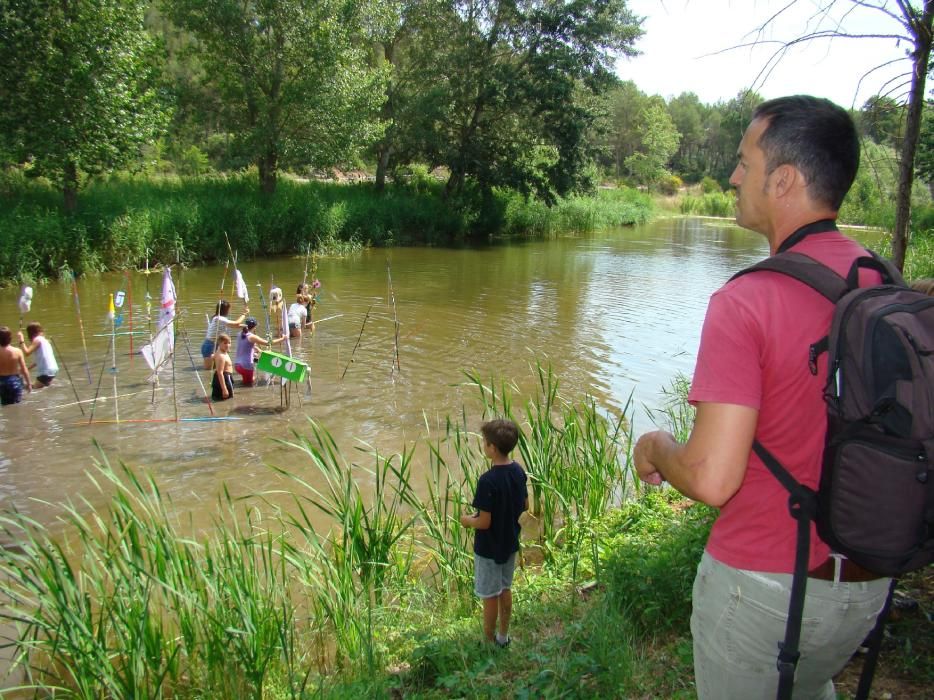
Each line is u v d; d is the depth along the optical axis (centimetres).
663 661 411
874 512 170
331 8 2916
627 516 681
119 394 1133
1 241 1934
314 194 3119
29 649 462
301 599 583
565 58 3591
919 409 168
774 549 191
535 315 1845
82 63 2067
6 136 2100
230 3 2770
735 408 183
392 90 3759
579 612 500
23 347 1153
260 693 429
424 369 1312
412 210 3506
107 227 2242
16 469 850
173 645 468
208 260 2577
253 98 2956
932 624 394
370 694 418
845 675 365
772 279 192
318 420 1041
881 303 176
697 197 7925
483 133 3925
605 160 8875
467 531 638
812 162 195
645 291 2281
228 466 873
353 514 568
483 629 484
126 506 504
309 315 1598
